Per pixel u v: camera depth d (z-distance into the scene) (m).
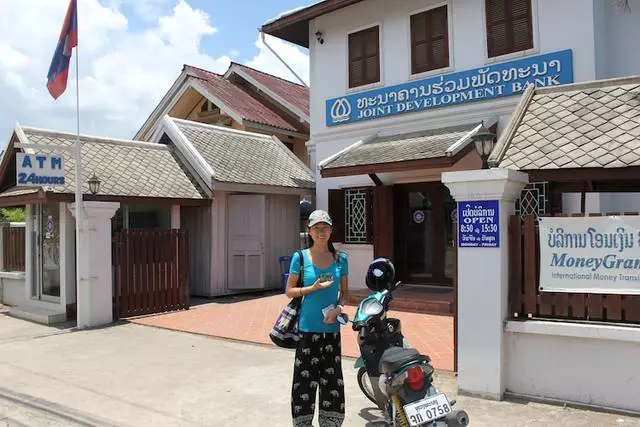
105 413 5.44
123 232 10.58
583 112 6.61
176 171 12.71
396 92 12.64
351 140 13.55
